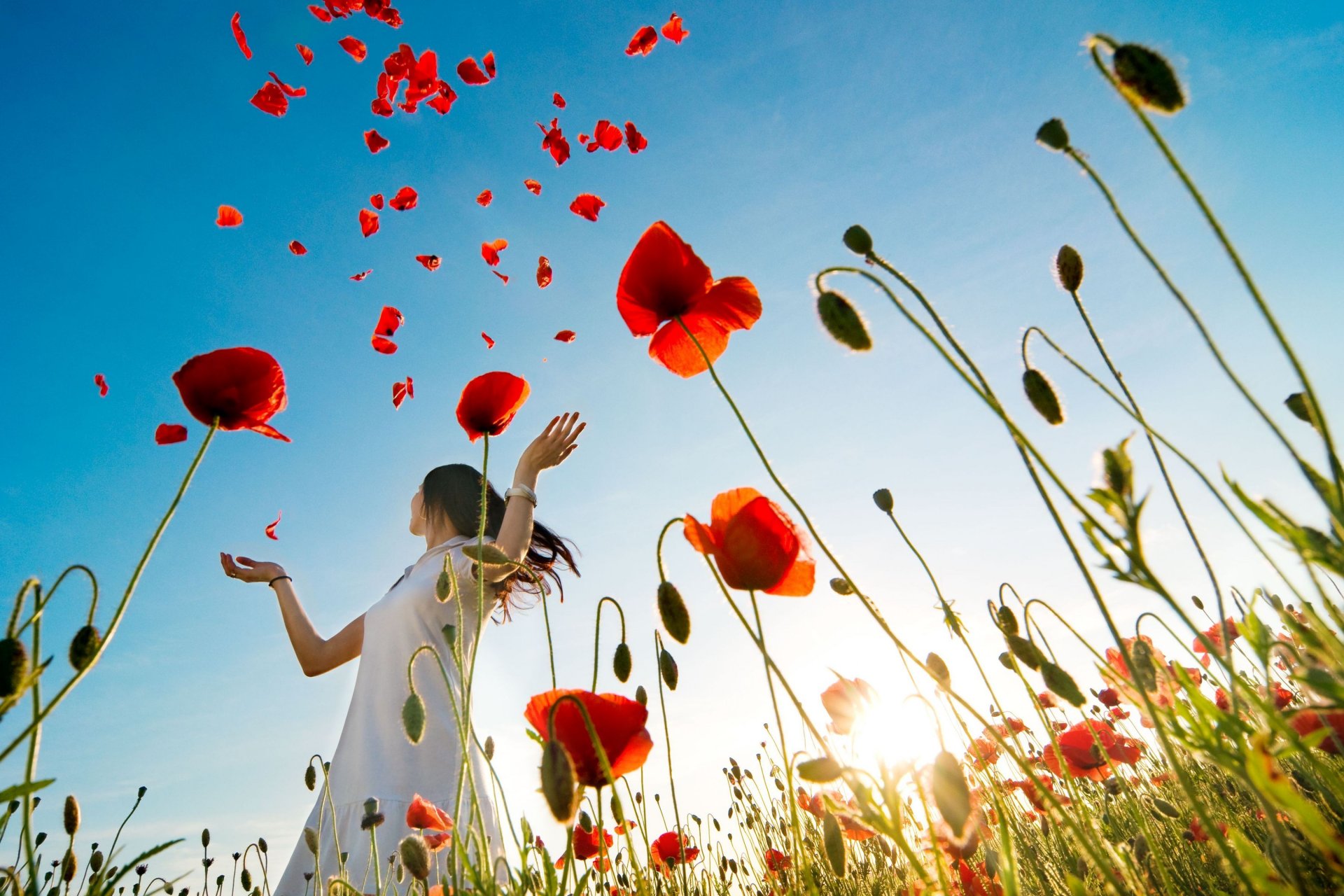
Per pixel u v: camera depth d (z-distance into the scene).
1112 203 1.14
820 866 2.57
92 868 1.97
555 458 3.29
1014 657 1.62
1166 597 1.01
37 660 1.21
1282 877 1.25
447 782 3.10
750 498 1.75
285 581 3.98
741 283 2.07
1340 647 1.04
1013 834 2.40
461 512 4.01
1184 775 1.04
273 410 1.92
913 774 1.39
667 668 2.04
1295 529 1.05
